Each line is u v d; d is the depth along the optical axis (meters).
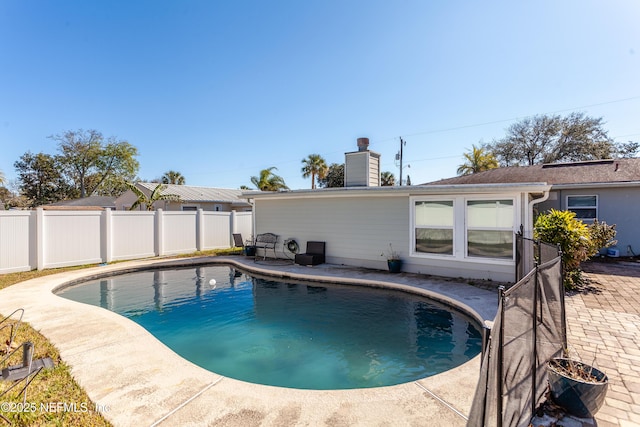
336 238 10.39
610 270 9.05
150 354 4.01
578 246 6.82
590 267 9.52
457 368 3.67
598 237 7.77
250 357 4.62
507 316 2.11
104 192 35.44
